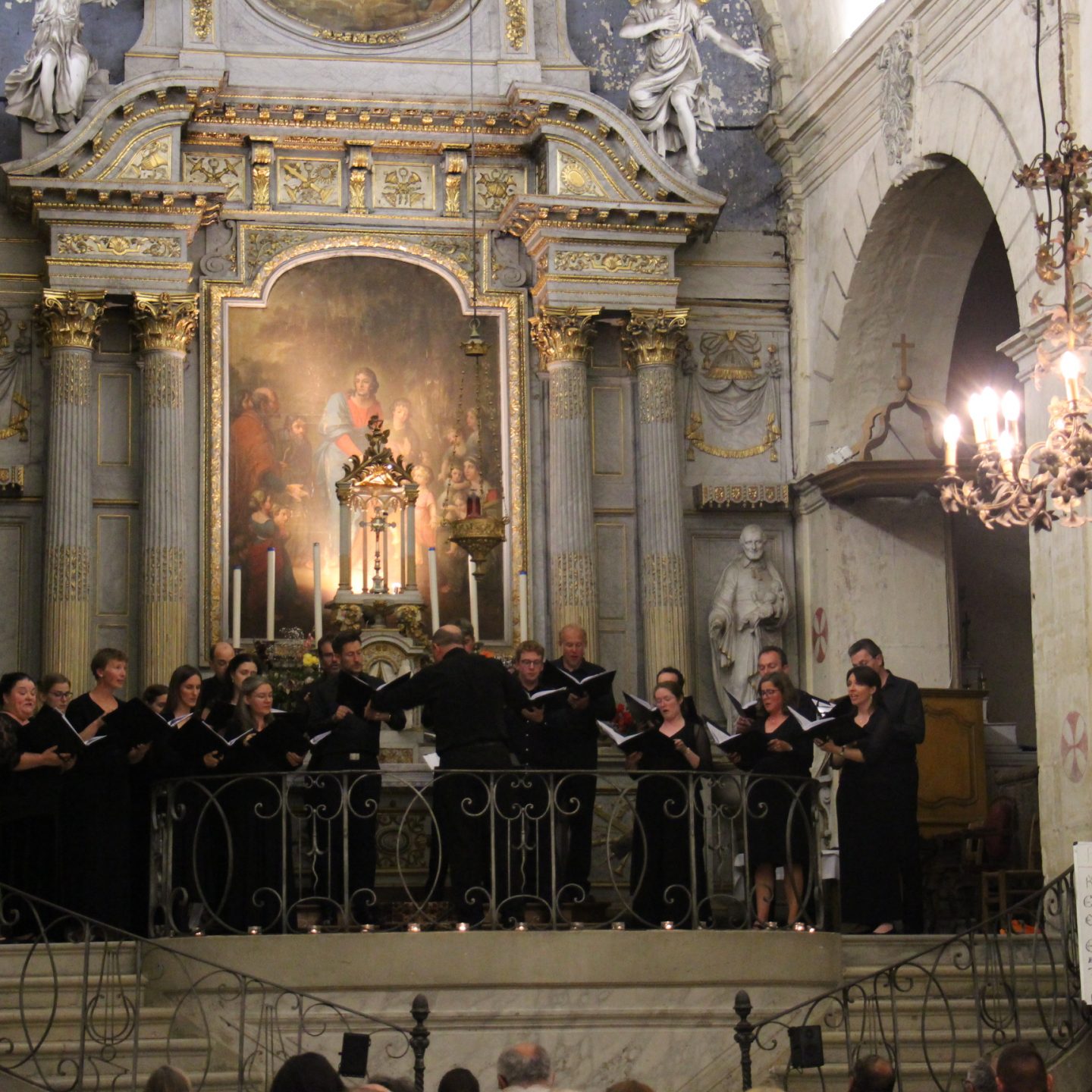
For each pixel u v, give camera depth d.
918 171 15.63
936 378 17.31
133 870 12.12
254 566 16.91
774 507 17.75
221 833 12.05
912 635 17.25
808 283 17.92
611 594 17.53
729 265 18.12
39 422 16.81
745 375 18.00
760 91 18.47
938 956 10.86
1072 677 12.90
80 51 16.91
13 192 16.55
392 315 17.53
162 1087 7.00
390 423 17.38
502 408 17.55
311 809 11.66
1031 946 12.46
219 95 17.11
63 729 11.30
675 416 17.52
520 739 12.59
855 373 17.31
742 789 11.78
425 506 17.28
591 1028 11.11
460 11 17.80
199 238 17.30
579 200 17.19
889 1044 10.80
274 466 17.11
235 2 17.48
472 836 11.49
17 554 16.67
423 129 17.64
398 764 16.20
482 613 17.22
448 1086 7.34
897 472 16.69
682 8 18.05
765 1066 11.20
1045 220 13.44
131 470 16.86
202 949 11.16
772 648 12.40
